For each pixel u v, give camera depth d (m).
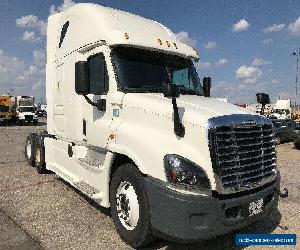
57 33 7.27
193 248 4.47
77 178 6.23
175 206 3.73
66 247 4.36
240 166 3.99
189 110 4.20
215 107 4.43
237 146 3.98
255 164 4.18
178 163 3.82
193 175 3.76
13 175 8.41
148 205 4.11
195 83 6.02
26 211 5.66
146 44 5.48
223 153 3.85
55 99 7.36
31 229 4.90
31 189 7.03
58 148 7.32
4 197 6.43
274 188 4.53
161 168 3.91
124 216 4.55
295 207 6.32
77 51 6.12
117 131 4.82
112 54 5.26
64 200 6.30
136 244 4.34
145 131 4.43
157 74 5.48
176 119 4.06
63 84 6.86
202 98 5.27
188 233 3.69
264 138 4.39
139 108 4.64
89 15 5.91
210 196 3.77
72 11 6.55
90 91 5.67
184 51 5.96
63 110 6.90
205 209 3.71
